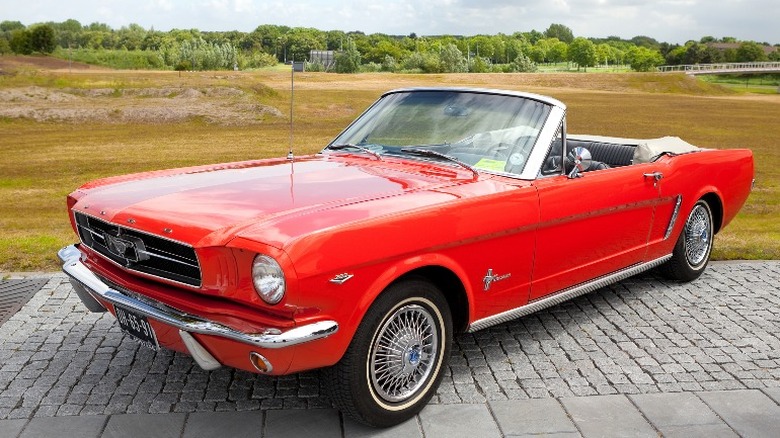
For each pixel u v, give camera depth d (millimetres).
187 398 3871
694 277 6094
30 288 5738
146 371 4207
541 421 3646
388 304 3434
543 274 4359
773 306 5520
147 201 3645
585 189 4453
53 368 4234
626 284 6047
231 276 3162
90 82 39969
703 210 5980
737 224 9969
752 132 29688
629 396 3934
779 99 70500
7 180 14016
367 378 3434
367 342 3387
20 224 9344
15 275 6094
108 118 26969
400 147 4559
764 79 171125
